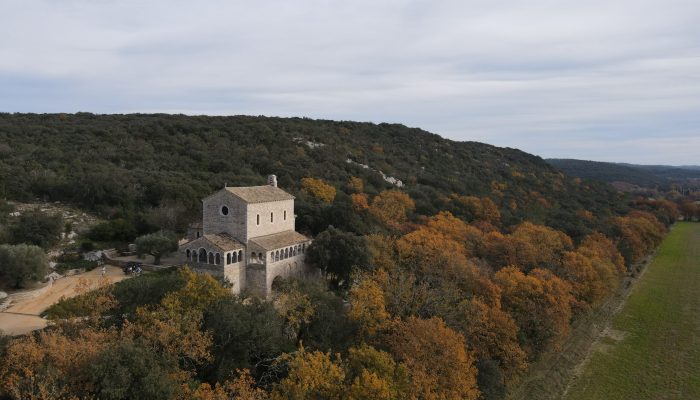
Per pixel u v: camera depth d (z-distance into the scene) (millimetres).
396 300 64188
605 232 139625
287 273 73500
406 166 172375
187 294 49656
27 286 63344
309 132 172750
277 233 77062
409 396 44969
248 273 69062
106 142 129250
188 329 43938
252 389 41500
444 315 63469
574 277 90500
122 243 85625
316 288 63750
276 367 46906
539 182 199750
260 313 50844
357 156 162250
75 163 110312
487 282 73125
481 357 62000
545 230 112375
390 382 43906
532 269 89812
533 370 70312
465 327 62438
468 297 70875
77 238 83750
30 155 111375
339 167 146250
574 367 72250
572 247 115125
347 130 195500
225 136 149500
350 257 76188
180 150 132125
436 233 97562
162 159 123625
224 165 123688
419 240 87062
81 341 39594
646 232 150500
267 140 151000
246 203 69125
